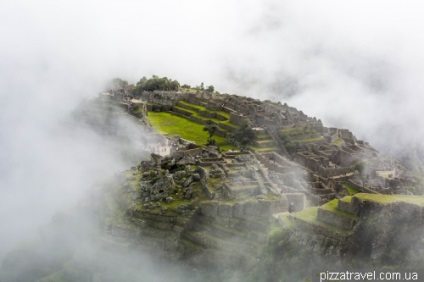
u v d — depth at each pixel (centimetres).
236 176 16088
